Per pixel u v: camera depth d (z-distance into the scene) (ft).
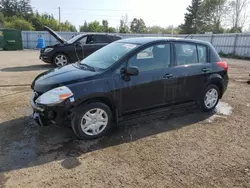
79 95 10.73
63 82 10.94
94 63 13.03
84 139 11.44
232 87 24.13
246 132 12.94
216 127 13.53
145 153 10.45
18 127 12.72
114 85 11.57
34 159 9.73
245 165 9.73
